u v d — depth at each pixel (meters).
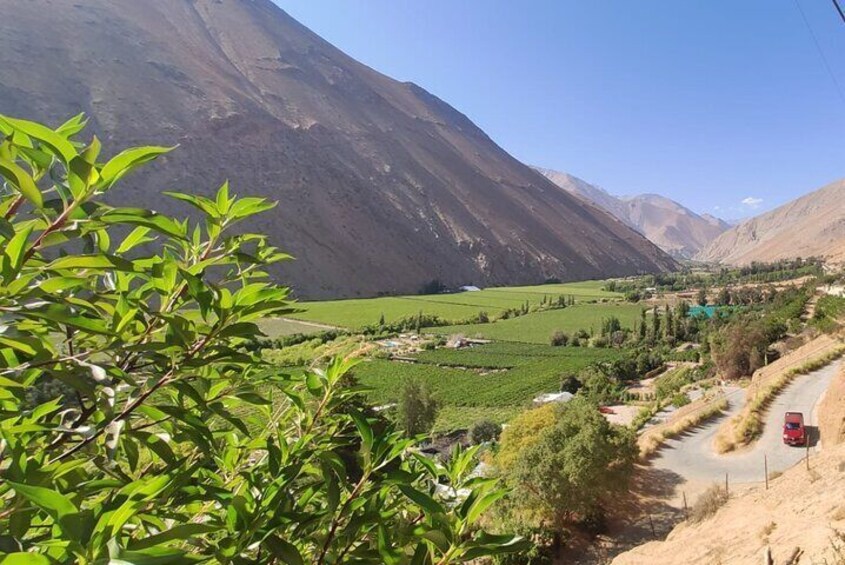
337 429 2.14
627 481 22.41
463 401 60.25
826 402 27.67
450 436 46.28
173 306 1.56
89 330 1.28
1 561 0.93
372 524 1.62
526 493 21.12
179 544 1.76
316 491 1.73
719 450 28.39
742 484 23.55
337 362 2.00
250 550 1.50
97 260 1.24
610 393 54.31
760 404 31.81
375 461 1.63
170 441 1.97
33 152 1.20
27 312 1.18
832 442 24.39
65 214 1.23
